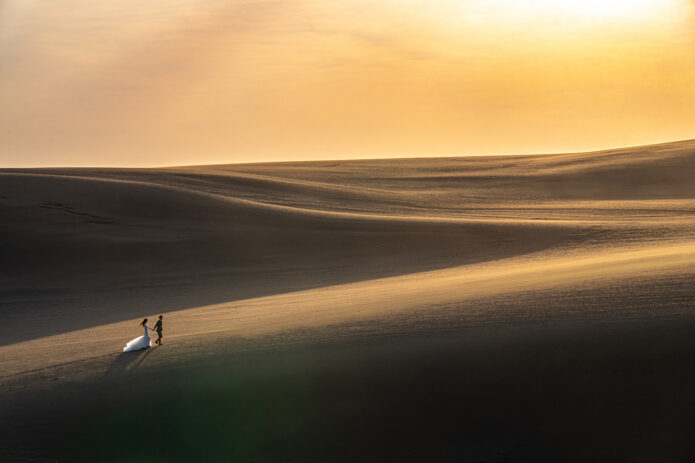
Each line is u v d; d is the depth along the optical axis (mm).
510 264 70250
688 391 24578
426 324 34938
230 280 78938
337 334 35219
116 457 25719
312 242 94500
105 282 80875
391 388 27719
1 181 122750
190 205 111875
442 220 105250
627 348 27578
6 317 65438
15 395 31641
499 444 24219
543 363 27641
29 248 92625
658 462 22453
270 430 26328
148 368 33750
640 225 93312
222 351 34969
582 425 24344
